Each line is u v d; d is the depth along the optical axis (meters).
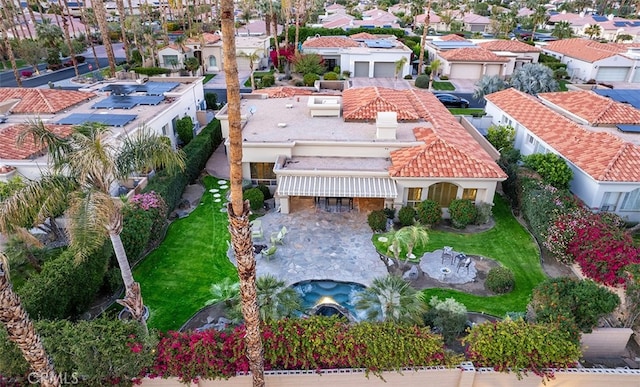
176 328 23.86
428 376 19.00
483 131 53.31
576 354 18.97
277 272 28.19
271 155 36.03
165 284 27.23
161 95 47.88
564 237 27.64
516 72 62.34
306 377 18.77
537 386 19.45
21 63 93.19
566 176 34.06
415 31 125.19
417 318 21.23
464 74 83.44
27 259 25.38
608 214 30.83
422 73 85.75
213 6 153.38
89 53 106.38
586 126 41.22
